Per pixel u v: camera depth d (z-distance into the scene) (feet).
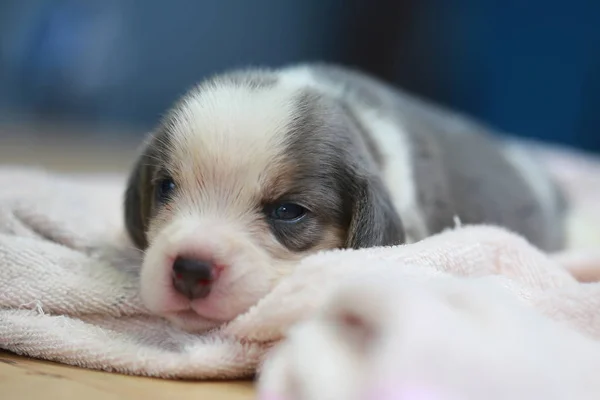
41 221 1.03
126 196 1.06
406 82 2.49
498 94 2.36
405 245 0.90
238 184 0.95
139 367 0.83
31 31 2.56
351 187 0.99
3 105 2.63
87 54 2.63
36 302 0.89
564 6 2.25
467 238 0.91
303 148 0.97
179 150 0.97
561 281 0.90
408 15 2.48
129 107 2.73
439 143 1.26
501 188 1.29
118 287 0.91
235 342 0.84
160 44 2.68
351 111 1.12
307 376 0.69
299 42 2.70
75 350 0.84
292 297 0.83
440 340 0.68
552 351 0.70
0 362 0.84
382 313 0.70
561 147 2.27
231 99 0.99
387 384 0.67
